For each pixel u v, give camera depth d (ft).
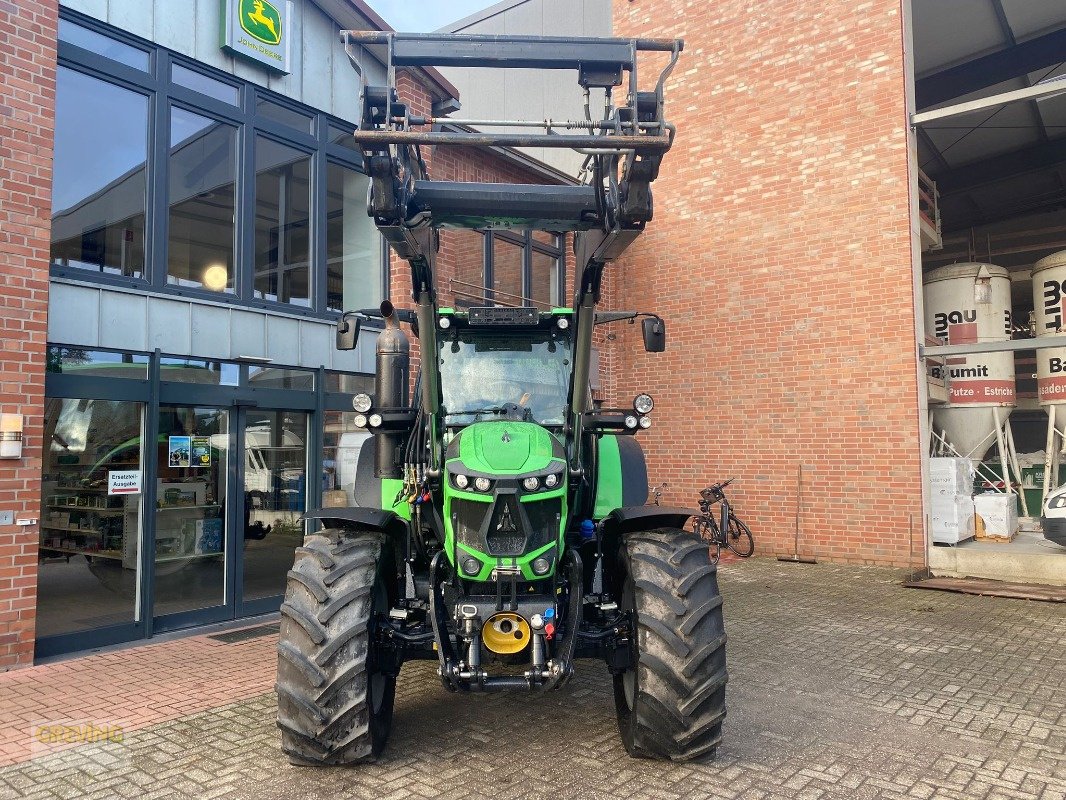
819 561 34.01
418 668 18.74
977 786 12.12
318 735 11.75
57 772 12.66
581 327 14.03
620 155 13.03
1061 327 36.81
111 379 20.34
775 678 17.75
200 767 12.78
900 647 20.45
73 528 19.67
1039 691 16.81
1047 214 57.77
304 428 25.76
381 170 12.05
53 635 19.17
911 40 33.81
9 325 17.95
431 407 13.82
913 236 32.60
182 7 22.75
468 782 12.10
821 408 34.53
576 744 13.67
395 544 14.60
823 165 34.94
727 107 37.86
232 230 24.04
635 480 16.66
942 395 36.96
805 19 35.65
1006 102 30.12
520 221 14.56
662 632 11.98
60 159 19.98
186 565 22.27
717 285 37.86
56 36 19.20
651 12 40.47
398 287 28.96
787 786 12.01
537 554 11.97
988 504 33.47
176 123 22.58
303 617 12.06
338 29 27.78
